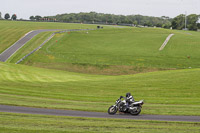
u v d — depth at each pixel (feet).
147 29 479.82
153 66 239.91
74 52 297.94
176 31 506.48
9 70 184.55
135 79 134.92
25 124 51.13
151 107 74.18
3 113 62.13
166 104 79.71
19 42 338.13
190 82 114.83
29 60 259.19
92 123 54.03
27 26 499.51
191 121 57.98
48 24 569.64
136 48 319.68
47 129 47.55
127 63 251.80
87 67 237.25
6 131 44.75
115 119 58.80
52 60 259.60
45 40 352.49
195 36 413.18
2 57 268.41
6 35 378.94
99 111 69.05
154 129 49.75
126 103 64.34
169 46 323.98
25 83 122.62
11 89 102.47
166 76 135.85
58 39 361.92
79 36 392.06
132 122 56.03
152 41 357.00
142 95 95.35
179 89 102.89
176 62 253.65
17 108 70.18
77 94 98.37
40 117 59.36
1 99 81.20
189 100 85.05
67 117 60.18
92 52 299.58
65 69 232.73
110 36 406.82
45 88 109.91
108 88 111.04
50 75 183.42
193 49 305.73
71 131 46.65
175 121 57.36
